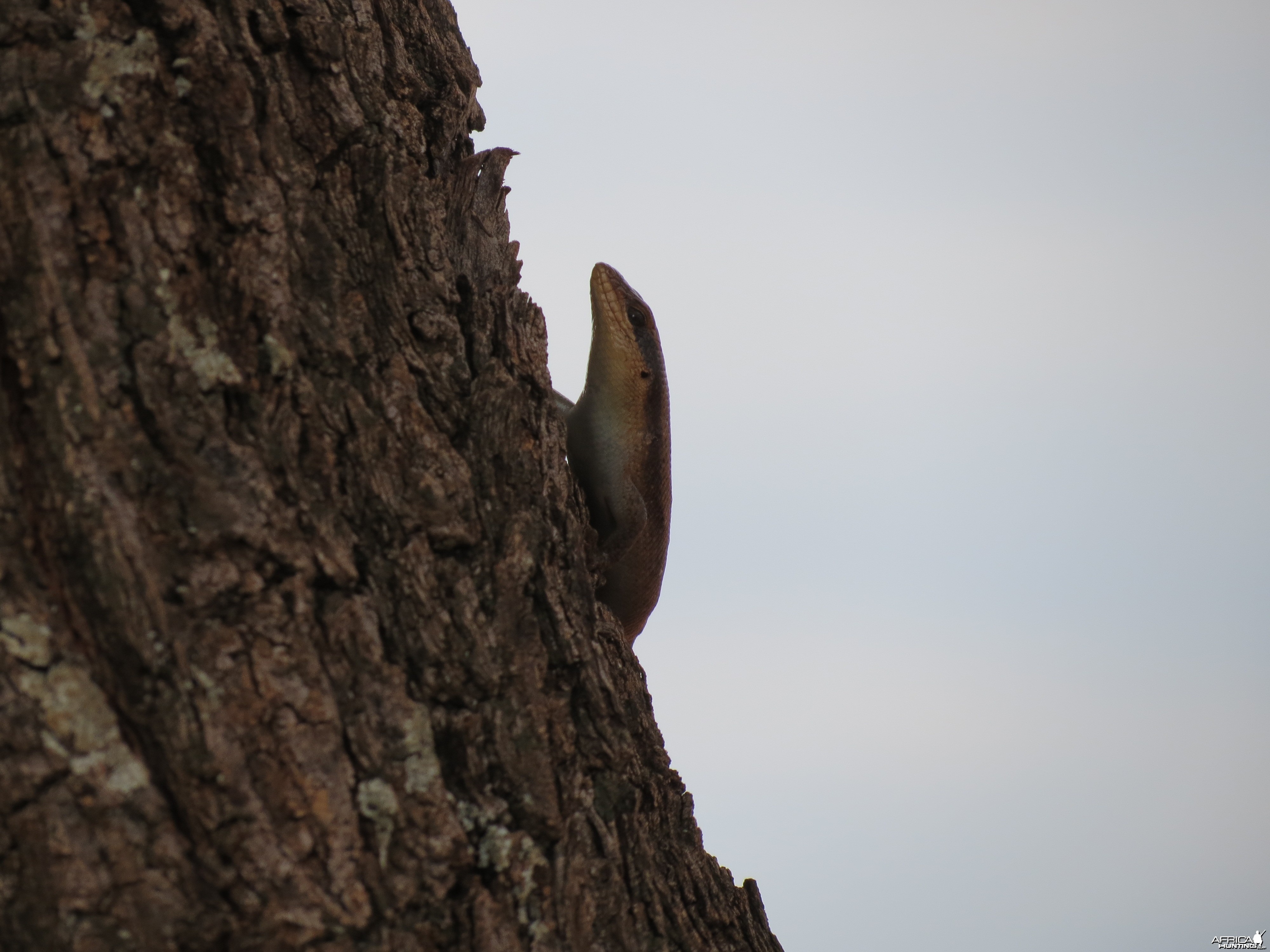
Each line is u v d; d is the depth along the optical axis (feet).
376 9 22.09
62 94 16.37
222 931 14.58
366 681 17.13
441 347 20.35
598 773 20.36
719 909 22.50
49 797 13.96
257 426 17.15
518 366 22.08
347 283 19.22
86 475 15.03
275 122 18.78
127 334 16.08
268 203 18.16
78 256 15.92
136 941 14.10
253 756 15.40
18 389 15.14
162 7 17.51
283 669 16.01
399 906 16.26
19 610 14.23
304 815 15.62
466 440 20.08
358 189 20.03
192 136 17.60
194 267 17.13
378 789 16.66
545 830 18.54
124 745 14.48
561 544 21.38
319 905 15.39
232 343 17.29
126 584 14.92
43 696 14.14
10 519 14.58
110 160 16.44
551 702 19.47
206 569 15.71
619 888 19.67
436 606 18.38
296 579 16.62
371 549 18.08
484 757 18.29
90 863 13.99
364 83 20.81
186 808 14.76
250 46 18.67
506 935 17.38
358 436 18.35
